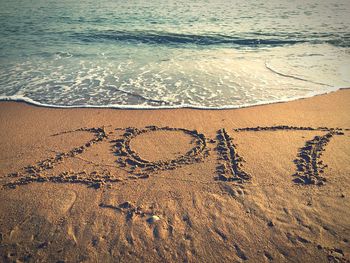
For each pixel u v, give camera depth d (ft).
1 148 3.68
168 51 7.58
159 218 2.55
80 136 3.94
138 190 2.89
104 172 3.18
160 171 3.17
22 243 2.35
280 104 4.70
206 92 5.16
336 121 4.12
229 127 4.06
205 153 3.48
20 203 2.75
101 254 2.25
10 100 5.01
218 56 7.10
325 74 5.84
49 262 2.20
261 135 3.83
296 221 2.48
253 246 2.28
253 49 7.60
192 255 2.24
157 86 5.43
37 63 6.79
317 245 2.26
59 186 2.97
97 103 4.85
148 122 4.26
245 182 2.95
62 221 2.54
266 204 2.67
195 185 2.94
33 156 3.51
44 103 4.89
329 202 2.65
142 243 2.33
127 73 6.09
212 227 2.45
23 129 4.14
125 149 3.62
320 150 3.43
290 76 5.78
